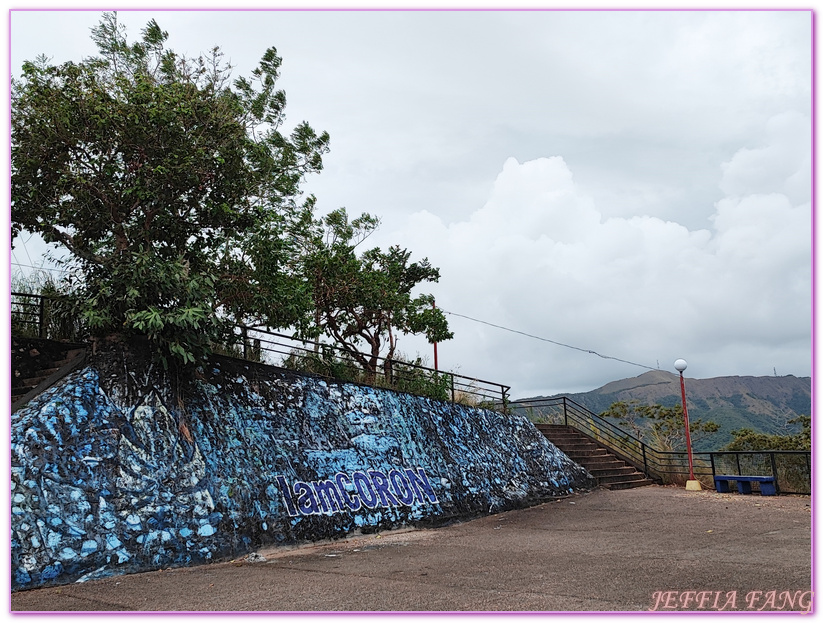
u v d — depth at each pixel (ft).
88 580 27.40
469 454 57.77
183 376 37.65
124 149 39.14
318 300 62.95
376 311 67.51
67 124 36.94
